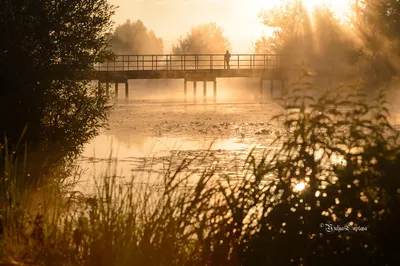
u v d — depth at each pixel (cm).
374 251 720
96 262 766
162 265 768
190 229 820
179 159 2498
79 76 2381
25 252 788
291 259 746
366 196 736
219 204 830
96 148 3092
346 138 773
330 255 732
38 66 2298
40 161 2067
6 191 891
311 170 782
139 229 802
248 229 779
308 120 796
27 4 2298
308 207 756
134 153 2833
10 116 2209
